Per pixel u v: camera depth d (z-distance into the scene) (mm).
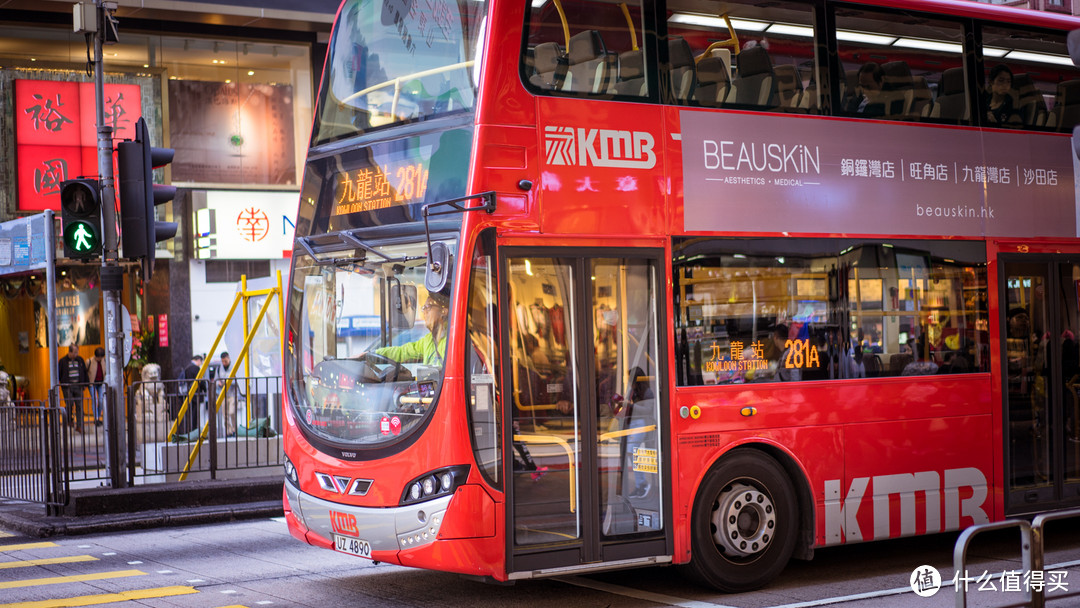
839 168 8977
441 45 7961
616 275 7996
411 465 7391
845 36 9180
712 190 8383
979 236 9633
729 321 8375
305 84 23219
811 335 8711
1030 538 6406
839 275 8883
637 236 8047
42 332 22469
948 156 9562
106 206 12523
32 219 13750
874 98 9281
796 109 8875
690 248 8258
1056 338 9938
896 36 9445
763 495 8430
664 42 8352
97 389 13266
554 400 7676
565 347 7750
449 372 7328
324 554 10094
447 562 7258
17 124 21078
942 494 9180
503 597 8164
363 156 8273
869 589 8383
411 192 7859
